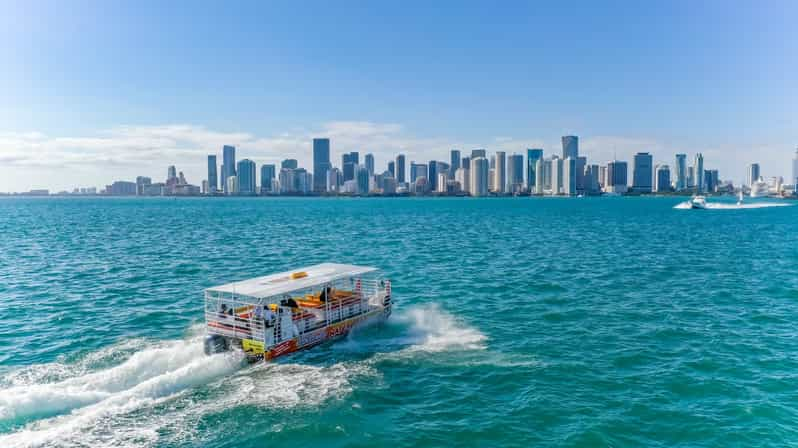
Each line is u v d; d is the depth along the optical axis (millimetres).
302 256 63062
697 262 57594
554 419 18859
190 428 17734
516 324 31438
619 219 147875
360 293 30875
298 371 23109
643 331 29891
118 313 33938
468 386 21797
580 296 39438
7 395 19312
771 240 82812
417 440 17375
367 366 23922
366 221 138750
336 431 17797
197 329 30203
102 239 84625
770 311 34375
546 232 100312
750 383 21984
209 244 77312
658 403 20094
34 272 50250
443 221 138625
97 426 17609
